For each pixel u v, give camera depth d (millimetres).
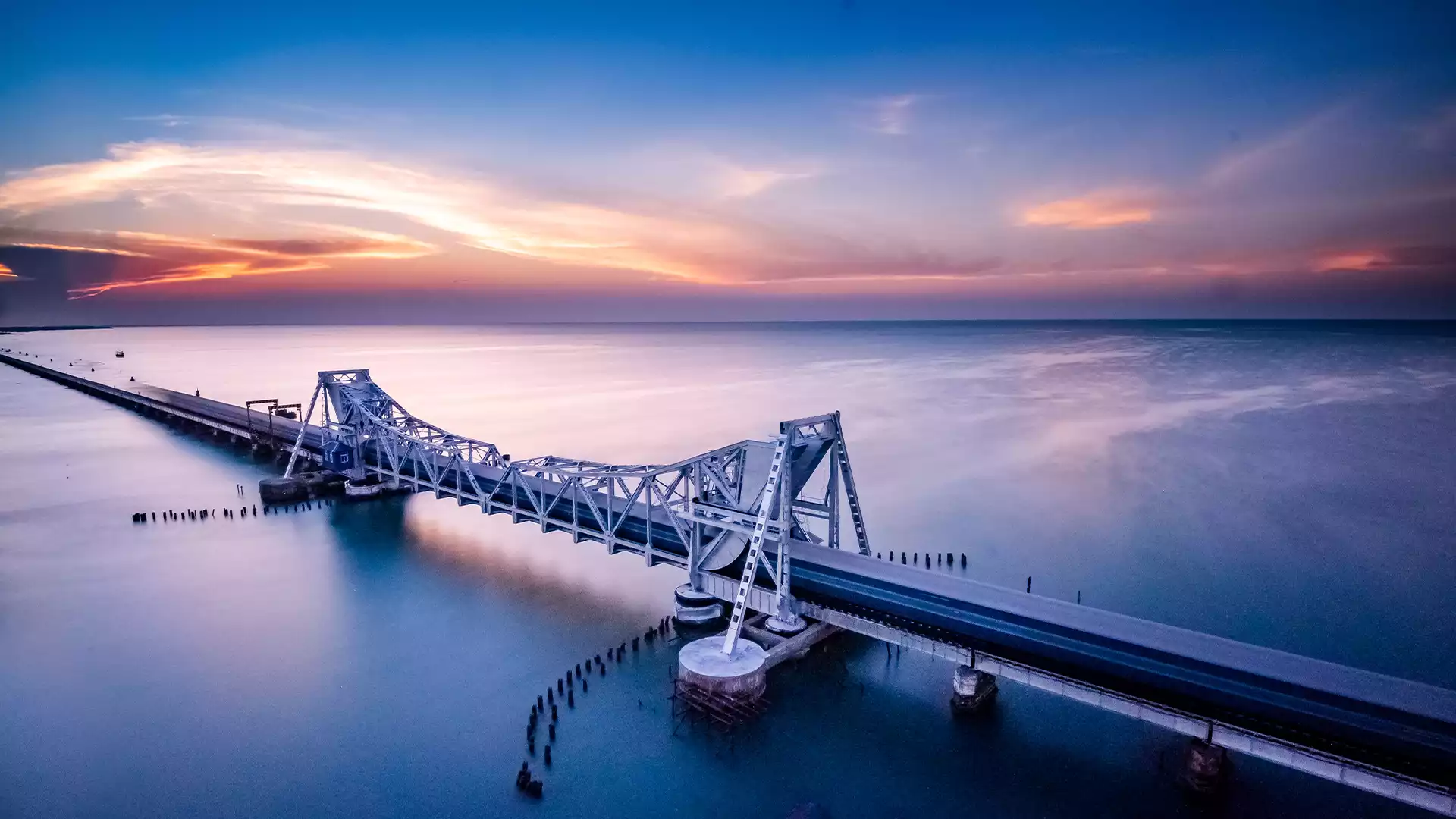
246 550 80125
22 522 90000
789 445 53469
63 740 45469
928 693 50188
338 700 49906
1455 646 56656
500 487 77375
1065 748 44406
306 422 105625
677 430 146500
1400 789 31688
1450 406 165875
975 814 38875
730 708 47000
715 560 58188
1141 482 105312
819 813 38125
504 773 42344
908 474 112312
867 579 54469
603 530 65875
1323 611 62844
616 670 53500
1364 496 97062
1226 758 43438
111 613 63656
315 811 39375
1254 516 89375
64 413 176875
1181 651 42594
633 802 39938
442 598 66875
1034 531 84875
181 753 44250
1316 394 186250
